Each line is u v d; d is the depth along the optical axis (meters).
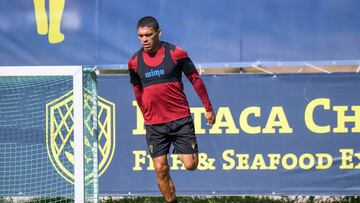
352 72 27.70
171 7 28.36
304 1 27.84
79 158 22.47
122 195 28.42
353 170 27.66
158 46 21.34
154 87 21.34
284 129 27.89
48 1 28.86
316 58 27.84
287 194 27.84
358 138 27.66
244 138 28.02
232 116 28.06
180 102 21.59
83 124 22.62
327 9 27.78
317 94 27.80
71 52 28.84
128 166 28.45
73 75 22.69
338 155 27.70
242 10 28.08
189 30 28.27
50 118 27.61
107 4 28.72
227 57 28.14
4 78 25.86
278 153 27.89
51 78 26.11
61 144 27.61
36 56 28.91
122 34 28.67
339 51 27.80
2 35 28.91
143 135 28.42
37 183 27.75
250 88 28.03
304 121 27.86
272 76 27.94
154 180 28.33
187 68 21.30
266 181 27.91
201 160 28.17
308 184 27.80
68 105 27.47
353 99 27.73
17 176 27.80
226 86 28.09
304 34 27.88
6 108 27.64
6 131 27.70
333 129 27.77
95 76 23.67
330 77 27.80
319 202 30.59
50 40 28.88
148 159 28.39
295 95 27.91
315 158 27.80
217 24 28.19
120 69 28.62
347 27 27.73
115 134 28.52
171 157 28.27
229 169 28.06
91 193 23.88
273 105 27.94
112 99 28.56
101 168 28.56
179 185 28.20
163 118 21.62
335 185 27.70
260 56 28.03
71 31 28.81
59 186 27.69
